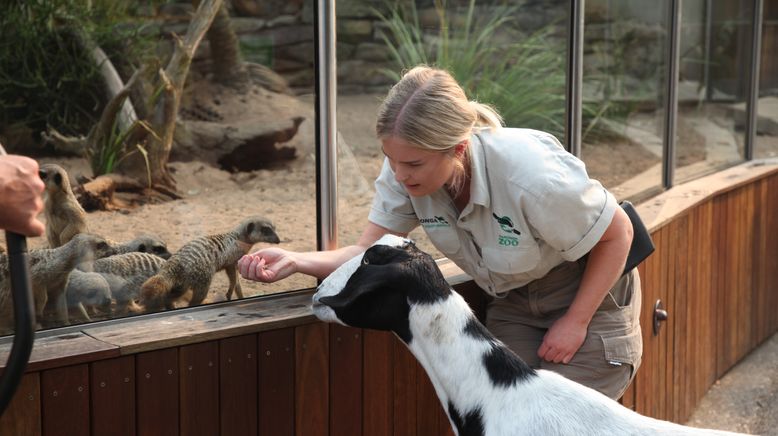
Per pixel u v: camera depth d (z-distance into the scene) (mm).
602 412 2029
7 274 2279
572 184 2344
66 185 2535
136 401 2260
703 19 5176
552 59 3826
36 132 2609
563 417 2010
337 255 2568
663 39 4676
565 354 2545
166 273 2551
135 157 2734
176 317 2516
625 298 2699
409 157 2223
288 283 2750
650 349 3959
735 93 5773
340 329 2611
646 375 3939
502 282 2598
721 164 5645
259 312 2564
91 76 2727
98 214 2584
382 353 2721
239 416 2443
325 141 2826
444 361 2090
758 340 5695
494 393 2057
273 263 2484
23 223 1549
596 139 4129
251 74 2896
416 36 3293
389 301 2094
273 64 2879
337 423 2643
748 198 5340
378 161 3035
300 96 2846
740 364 5414
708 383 4934
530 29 3734
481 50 3566
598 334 2607
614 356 2605
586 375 2604
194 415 2361
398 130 2199
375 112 3031
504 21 3641
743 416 4664
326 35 2799
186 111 2875
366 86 3031
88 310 2408
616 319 2639
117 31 2797
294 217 2822
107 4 2756
